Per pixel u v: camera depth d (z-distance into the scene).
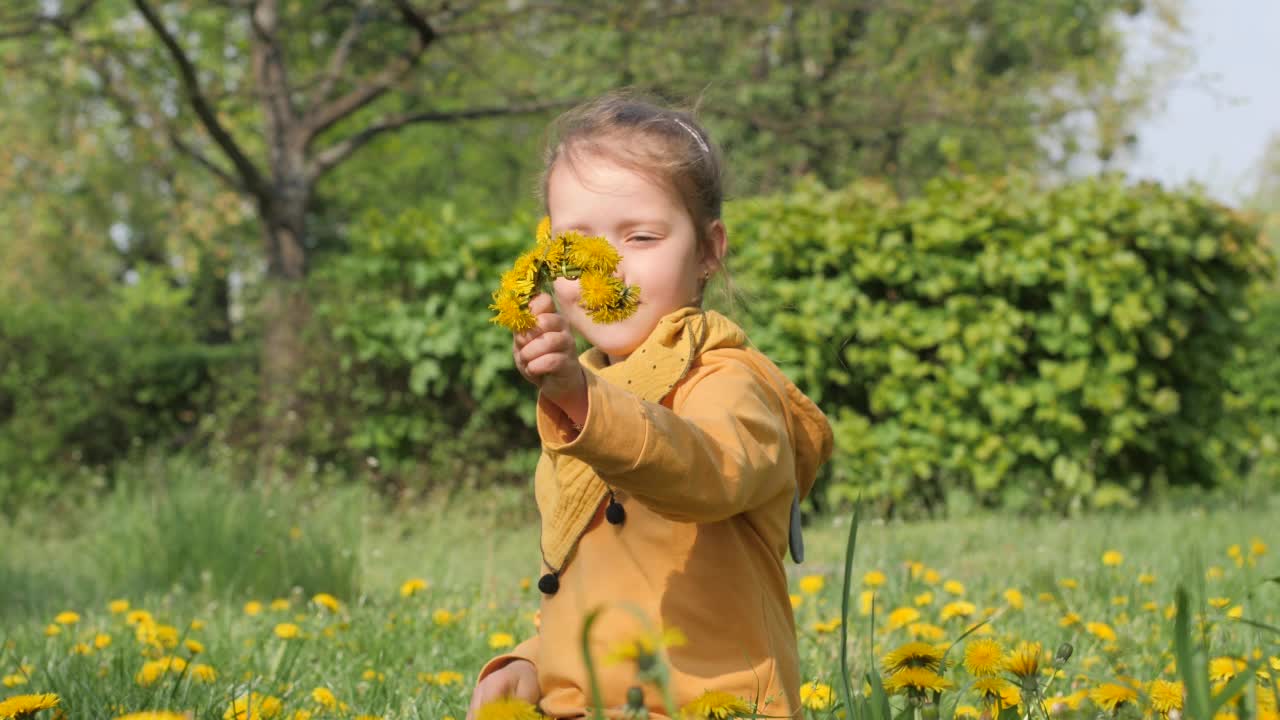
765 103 14.24
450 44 12.73
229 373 11.52
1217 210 8.79
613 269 1.53
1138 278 8.33
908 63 15.17
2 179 20.14
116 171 20.06
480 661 3.62
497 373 8.98
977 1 15.76
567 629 1.87
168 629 3.48
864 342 8.51
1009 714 1.86
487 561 6.63
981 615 4.02
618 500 1.87
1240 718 1.54
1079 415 8.48
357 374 9.33
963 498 8.17
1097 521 7.32
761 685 1.79
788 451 1.86
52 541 9.23
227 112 13.84
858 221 8.55
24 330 11.41
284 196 11.80
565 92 13.02
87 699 2.58
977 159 16.25
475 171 21.77
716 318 1.98
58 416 11.08
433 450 9.13
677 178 1.96
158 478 8.48
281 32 11.93
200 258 20.27
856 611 4.18
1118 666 2.67
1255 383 12.62
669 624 1.79
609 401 1.53
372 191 21.47
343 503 7.91
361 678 3.22
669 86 11.73
